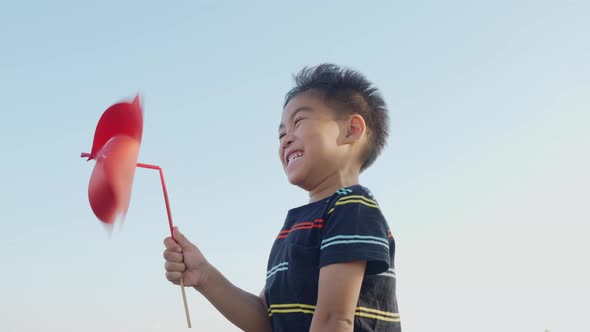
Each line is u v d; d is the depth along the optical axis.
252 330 2.50
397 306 2.30
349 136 2.58
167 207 2.44
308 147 2.49
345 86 2.66
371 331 2.13
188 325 2.38
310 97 2.59
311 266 2.23
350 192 2.27
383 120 2.73
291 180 2.53
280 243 2.46
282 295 2.29
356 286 2.08
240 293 2.54
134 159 2.02
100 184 1.95
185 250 2.47
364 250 2.09
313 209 2.39
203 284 2.45
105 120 2.07
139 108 2.08
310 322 2.17
